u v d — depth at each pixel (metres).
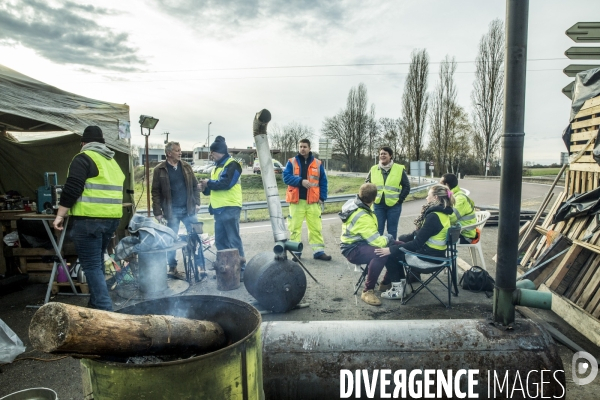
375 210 6.68
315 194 6.82
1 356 3.21
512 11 2.23
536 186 25.09
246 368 1.66
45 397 2.37
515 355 2.34
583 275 4.43
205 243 7.69
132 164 6.71
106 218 4.23
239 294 5.23
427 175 50.59
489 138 46.94
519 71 2.27
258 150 4.51
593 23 6.05
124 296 5.25
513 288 2.44
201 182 5.71
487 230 9.45
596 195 4.79
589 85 5.22
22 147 7.12
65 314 1.36
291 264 4.54
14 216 5.23
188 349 1.87
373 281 4.82
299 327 2.63
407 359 2.41
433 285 5.54
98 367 1.51
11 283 5.38
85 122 5.75
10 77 4.77
